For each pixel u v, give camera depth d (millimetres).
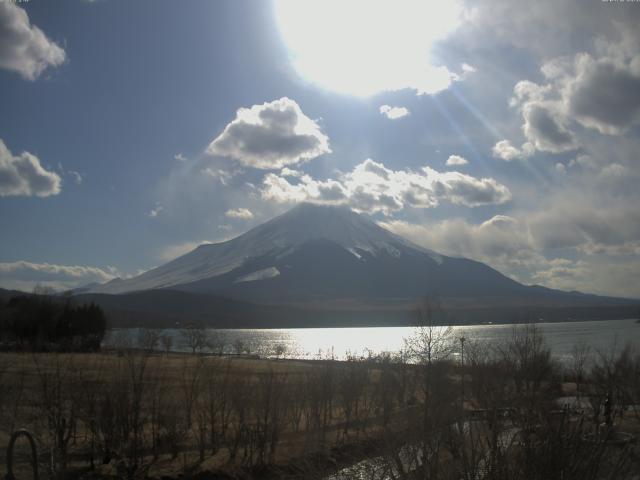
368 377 49625
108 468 31250
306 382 43906
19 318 98312
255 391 39500
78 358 44469
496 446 14062
